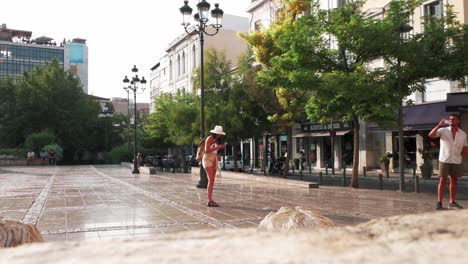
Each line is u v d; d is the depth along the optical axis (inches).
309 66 516.7
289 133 733.3
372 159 971.9
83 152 2292.1
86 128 2242.9
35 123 2075.5
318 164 1144.8
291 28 547.5
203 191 508.4
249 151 1480.1
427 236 28.5
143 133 1867.6
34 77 2146.9
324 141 1134.4
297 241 28.2
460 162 327.9
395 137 913.5
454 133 324.8
